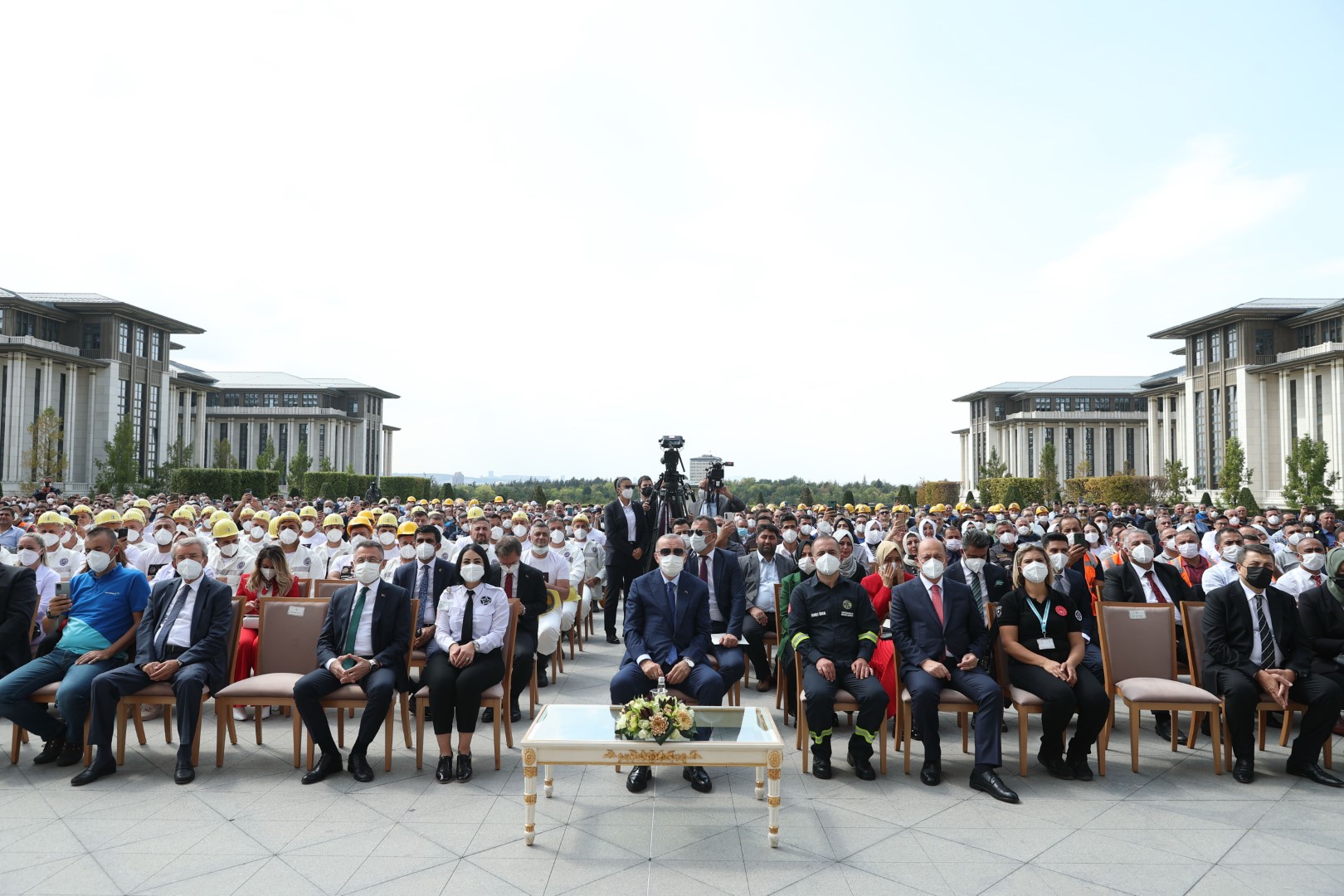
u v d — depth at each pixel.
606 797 5.30
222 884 4.08
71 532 9.89
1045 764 5.89
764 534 8.56
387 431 116.81
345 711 7.43
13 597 6.48
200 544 6.28
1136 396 92.50
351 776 5.70
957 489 68.62
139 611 6.41
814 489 66.19
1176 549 8.06
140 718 6.37
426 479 76.12
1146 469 92.88
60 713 6.59
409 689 6.38
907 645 6.02
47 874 4.19
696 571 8.00
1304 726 5.73
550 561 9.08
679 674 5.96
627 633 6.35
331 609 6.25
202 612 6.10
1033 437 93.56
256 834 4.69
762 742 4.67
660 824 4.85
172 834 4.70
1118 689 6.13
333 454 97.75
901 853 4.45
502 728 6.84
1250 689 5.71
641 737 4.71
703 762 4.60
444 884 4.07
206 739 6.57
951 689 5.91
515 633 6.75
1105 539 11.96
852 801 5.27
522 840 4.61
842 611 6.27
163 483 56.91
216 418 97.06
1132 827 4.82
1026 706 5.73
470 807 5.11
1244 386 56.88
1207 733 6.86
